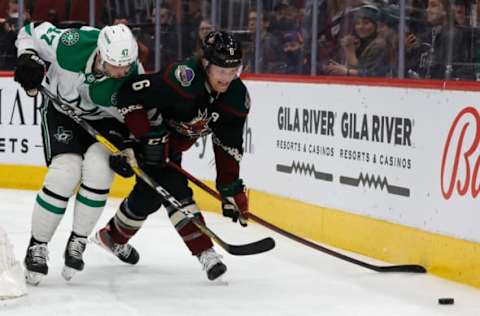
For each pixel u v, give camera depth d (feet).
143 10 40.19
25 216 33.30
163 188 21.79
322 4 33.55
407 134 25.39
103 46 19.76
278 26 35.78
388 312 20.03
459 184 23.53
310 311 20.02
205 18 38.45
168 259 25.66
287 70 35.55
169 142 21.86
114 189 38.86
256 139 32.68
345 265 25.20
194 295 21.34
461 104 23.53
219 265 22.03
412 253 25.16
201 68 20.31
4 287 19.70
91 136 21.85
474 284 22.88
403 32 30.40
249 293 21.65
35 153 40.83
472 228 23.06
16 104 40.98
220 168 21.90
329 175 28.78
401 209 25.67
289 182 30.86
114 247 23.98
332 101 28.55
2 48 42.34
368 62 31.96
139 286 22.18
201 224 21.48
